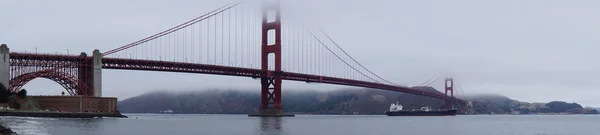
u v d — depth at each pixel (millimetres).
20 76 161375
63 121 133125
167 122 162625
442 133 116500
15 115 146625
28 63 162750
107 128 113000
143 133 102625
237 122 165125
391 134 110125
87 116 161000
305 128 128875
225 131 113188
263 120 188125
